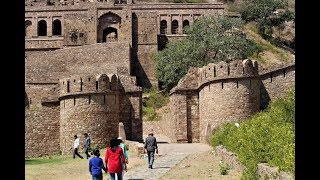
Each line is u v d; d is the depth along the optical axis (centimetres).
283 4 9106
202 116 3784
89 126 3556
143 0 10038
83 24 7812
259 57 7288
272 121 2084
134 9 8356
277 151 1505
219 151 2564
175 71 6097
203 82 3691
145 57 7575
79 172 2372
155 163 2516
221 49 5916
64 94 3641
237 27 6625
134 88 3912
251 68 3541
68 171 2412
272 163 1453
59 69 7144
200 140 3862
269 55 7681
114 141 1623
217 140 3030
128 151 3250
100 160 1625
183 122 3922
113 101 3638
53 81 6388
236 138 2319
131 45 7594
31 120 3800
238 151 2039
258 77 3572
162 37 7912
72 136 3584
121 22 7725
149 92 6938
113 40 7906
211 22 6475
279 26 9081
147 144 2322
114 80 3662
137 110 3891
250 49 6412
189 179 1806
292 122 2011
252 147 1700
